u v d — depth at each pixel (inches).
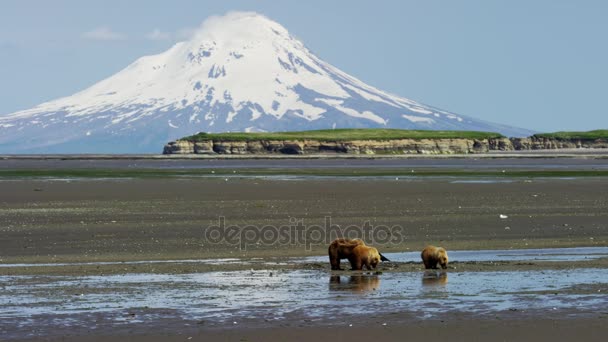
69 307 1724.9
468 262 2395.4
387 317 1620.3
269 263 2413.9
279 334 1496.1
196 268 2293.3
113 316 1638.8
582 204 4301.2
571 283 1995.6
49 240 2920.8
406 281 2050.9
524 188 5546.3
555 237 3048.7
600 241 2935.5
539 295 1835.6
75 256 2561.5
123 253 2628.0
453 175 7805.1
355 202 4436.5
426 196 4849.9
